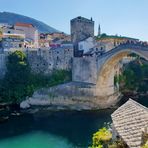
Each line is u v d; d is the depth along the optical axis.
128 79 95.69
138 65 99.88
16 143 46.81
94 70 81.50
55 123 60.28
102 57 79.25
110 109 76.50
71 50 88.69
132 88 95.25
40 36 130.38
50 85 83.25
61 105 77.38
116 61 80.62
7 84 78.19
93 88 79.94
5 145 45.69
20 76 79.62
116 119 17.31
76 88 78.81
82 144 45.56
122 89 94.25
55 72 87.25
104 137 18.78
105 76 81.75
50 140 48.25
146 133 13.10
